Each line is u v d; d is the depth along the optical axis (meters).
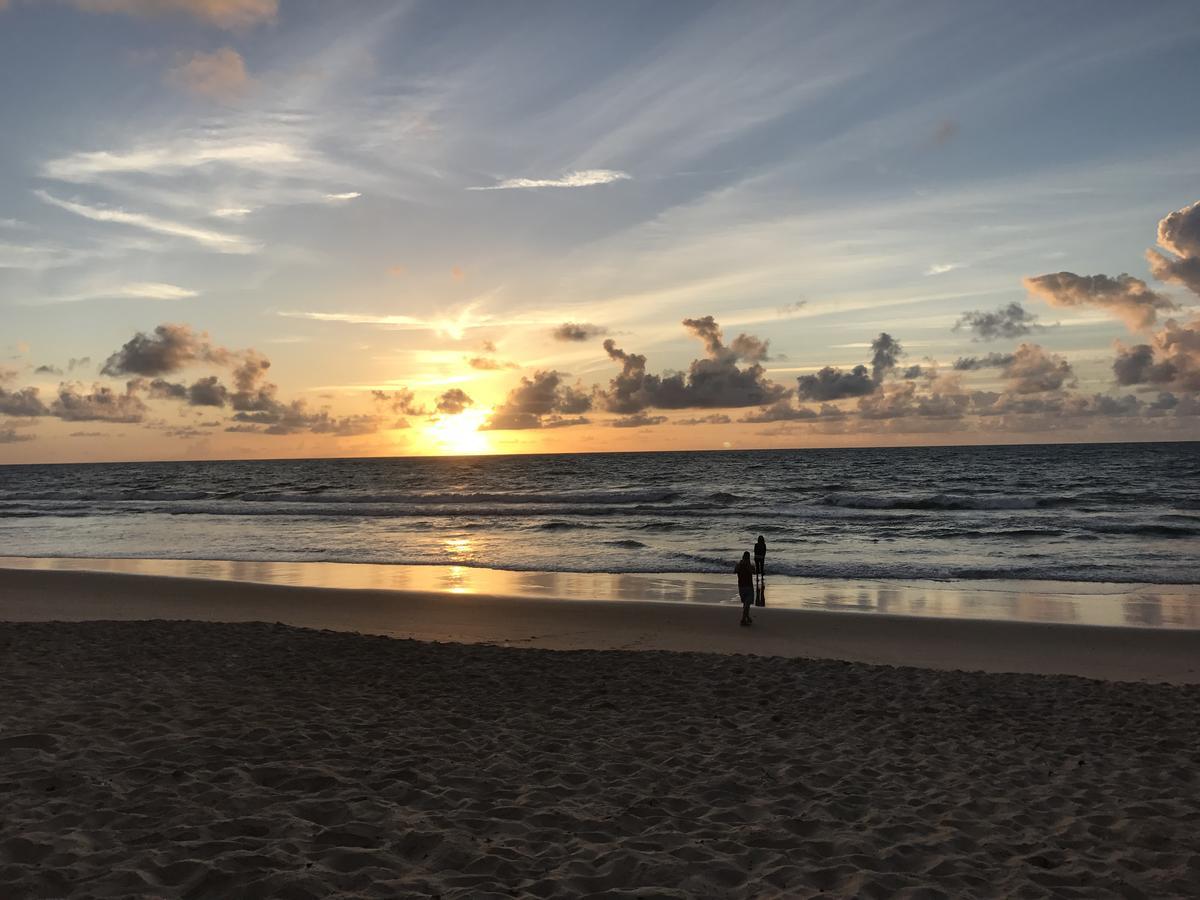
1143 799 6.47
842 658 13.58
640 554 28.23
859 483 71.50
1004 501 46.81
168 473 123.12
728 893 4.63
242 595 19.14
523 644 14.48
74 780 5.72
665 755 7.48
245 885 4.27
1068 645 14.46
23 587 20.23
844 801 6.33
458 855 4.95
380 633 15.34
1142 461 101.44
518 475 98.12
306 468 136.38
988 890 4.78
